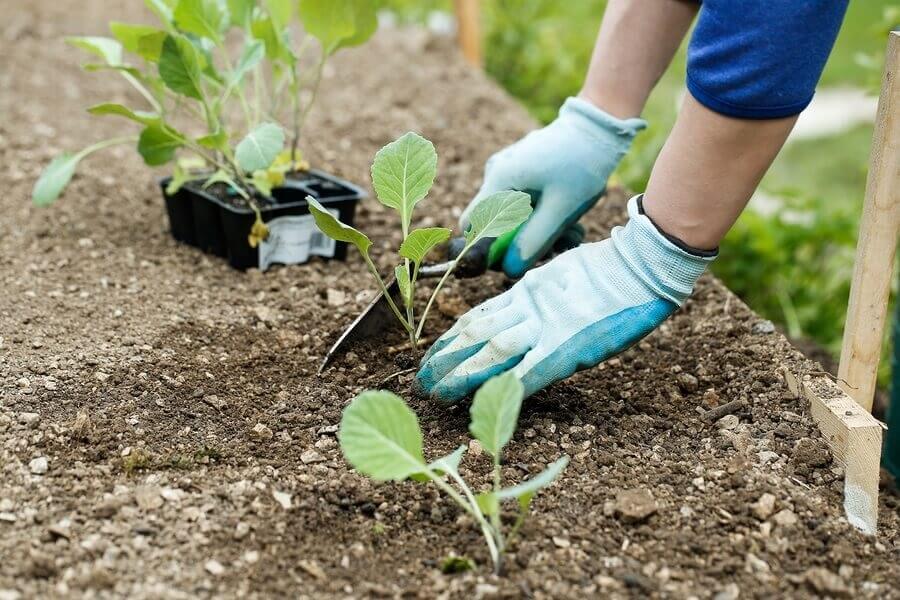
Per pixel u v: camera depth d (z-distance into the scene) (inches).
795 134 140.3
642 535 59.1
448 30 129.0
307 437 63.6
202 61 73.7
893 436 73.4
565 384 67.2
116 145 90.7
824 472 62.1
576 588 56.9
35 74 105.0
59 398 64.8
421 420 64.4
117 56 74.9
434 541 58.8
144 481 60.7
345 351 68.8
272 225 74.6
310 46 117.3
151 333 69.7
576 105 68.8
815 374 65.2
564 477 61.6
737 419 64.6
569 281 62.7
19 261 75.5
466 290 73.8
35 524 58.6
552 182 68.5
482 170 88.8
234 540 58.4
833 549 58.8
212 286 74.1
